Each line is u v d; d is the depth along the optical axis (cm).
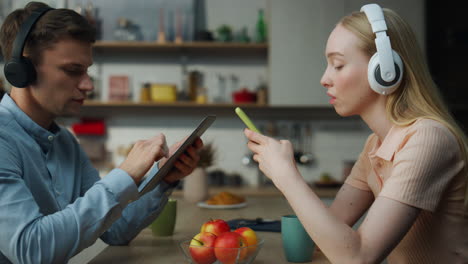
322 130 388
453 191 94
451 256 97
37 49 103
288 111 388
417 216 89
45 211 112
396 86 97
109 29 366
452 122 98
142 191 103
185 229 141
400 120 98
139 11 367
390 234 84
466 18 359
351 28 99
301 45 356
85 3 366
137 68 390
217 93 388
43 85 105
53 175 118
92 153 374
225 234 92
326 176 368
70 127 378
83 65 107
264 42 370
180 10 367
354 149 386
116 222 120
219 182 366
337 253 84
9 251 89
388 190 88
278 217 162
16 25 106
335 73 101
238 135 387
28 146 110
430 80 101
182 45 359
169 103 360
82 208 93
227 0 390
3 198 91
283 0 357
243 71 389
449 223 96
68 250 90
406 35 99
